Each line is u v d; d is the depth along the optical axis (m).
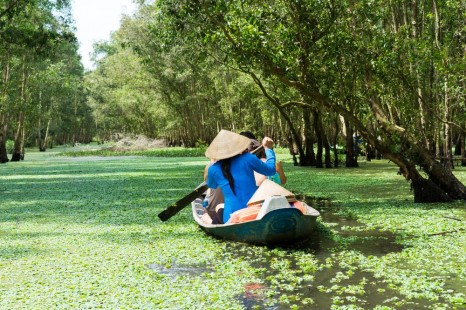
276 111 30.09
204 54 13.05
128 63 47.72
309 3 10.28
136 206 11.80
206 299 4.86
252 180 7.42
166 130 60.84
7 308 4.70
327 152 22.39
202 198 10.19
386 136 11.15
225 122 50.28
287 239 7.02
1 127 36.16
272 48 10.45
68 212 11.05
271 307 4.61
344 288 5.05
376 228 8.26
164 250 7.01
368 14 11.59
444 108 15.19
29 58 33.47
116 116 68.94
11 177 22.11
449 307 4.48
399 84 12.26
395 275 5.50
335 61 11.41
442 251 6.51
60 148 77.00
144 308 4.62
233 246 7.16
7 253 7.05
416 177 10.77
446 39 14.70
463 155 22.02
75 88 60.66
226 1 10.97
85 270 6.04
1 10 23.44
